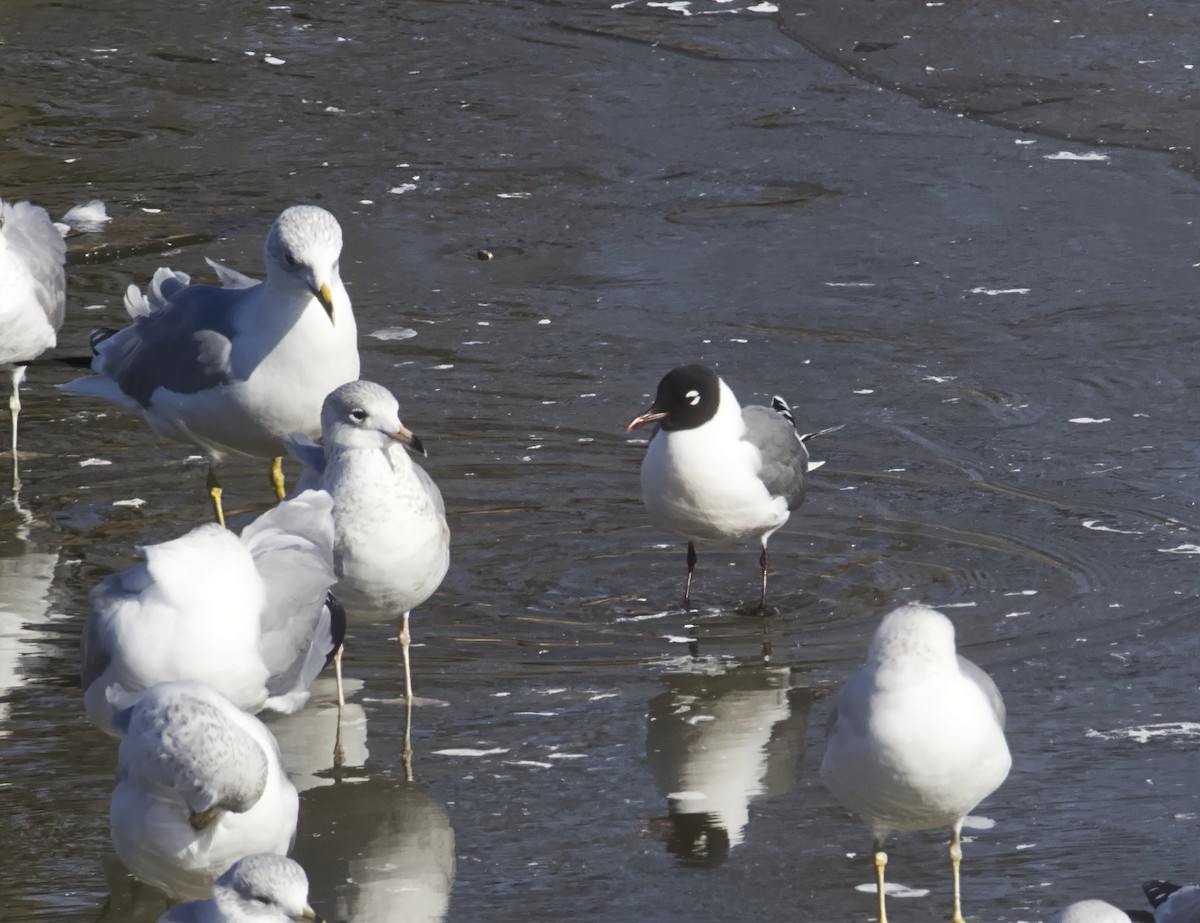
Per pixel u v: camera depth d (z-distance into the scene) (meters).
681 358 15.86
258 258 18.47
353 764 9.73
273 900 7.20
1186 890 7.63
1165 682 10.42
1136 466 13.55
